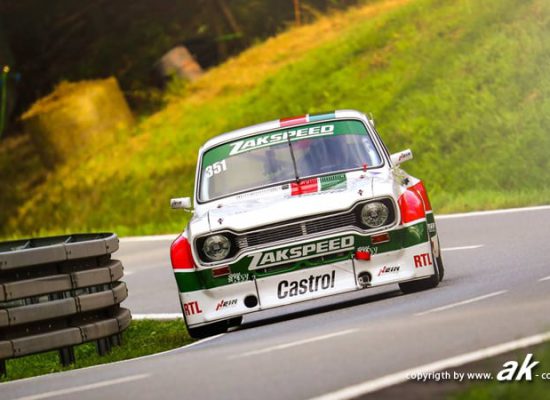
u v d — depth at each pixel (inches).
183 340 1610.5
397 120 3929.6
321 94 4488.2
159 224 4217.5
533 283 1406.3
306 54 4933.6
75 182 4911.4
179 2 6003.9
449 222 2677.2
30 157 5305.1
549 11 4037.9
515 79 3779.5
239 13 5575.8
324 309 1626.5
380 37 4603.8
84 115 5132.9
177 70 5378.9
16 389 1255.5
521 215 2554.1
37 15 6378.0
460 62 4050.2
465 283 1566.2
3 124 5629.9
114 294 1616.6
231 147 1701.5
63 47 6151.6
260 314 1787.6
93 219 4608.8
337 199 1491.1
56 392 1132.5
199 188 1669.5
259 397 896.3
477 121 3671.3
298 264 1485.0
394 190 1503.4
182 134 4857.3
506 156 3420.3
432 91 3981.3
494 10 4217.5
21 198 5054.1
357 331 1186.6
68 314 1523.1
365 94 4261.8
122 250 3442.4
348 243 1480.1
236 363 1094.4
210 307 1509.6
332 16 5211.6
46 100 5305.1
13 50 6254.9
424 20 4510.3
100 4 6240.2
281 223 1488.7
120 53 5890.8
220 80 5177.2
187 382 1023.0
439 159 3580.2
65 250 1529.3
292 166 1638.8
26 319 1478.8
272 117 4579.2
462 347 995.3
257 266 1489.9
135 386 1058.1
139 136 5014.8
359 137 1667.1
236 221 1499.8
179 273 1523.1
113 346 1644.9
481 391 793.6
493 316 1146.7
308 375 962.7
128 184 4682.6
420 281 1547.7
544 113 3535.9
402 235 1492.4
